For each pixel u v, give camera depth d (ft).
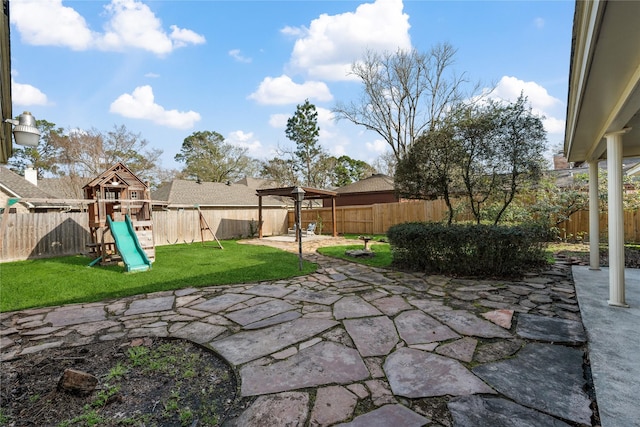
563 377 7.38
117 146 64.69
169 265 23.41
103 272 21.06
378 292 15.26
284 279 18.65
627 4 5.59
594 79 8.77
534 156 20.81
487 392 6.82
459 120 21.75
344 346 9.36
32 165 68.13
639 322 10.70
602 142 15.01
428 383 7.25
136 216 29.86
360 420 6.02
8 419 6.42
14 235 28.35
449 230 18.70
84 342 10.16
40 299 14.90
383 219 48.37
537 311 12.00
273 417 6.20
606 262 21.68
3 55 10.55
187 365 8.58
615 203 12.57
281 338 10.08
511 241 17.13
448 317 11.53
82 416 6.46
